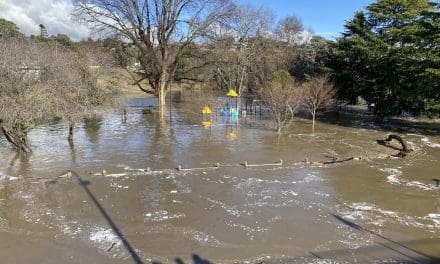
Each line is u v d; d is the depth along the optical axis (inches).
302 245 394.0
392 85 1232.8
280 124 1042.7
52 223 442.0
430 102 1066.7
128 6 1332.4
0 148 802.8
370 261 363.9
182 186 570.3
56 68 735.1
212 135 987.9
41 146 830.5
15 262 361.4
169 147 837.8
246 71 1766.7
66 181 589.3
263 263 359.3
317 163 704.4
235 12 1419.8
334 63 1503.4
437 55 987.3
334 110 1520.7
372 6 1396.4
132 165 686.5
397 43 1293.1
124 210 478.9
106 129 1065.5
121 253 376.2
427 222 455.2
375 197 536.4
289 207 492.7
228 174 633.6
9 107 646.5
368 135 1024.9
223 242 398.9
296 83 1469.0
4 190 549.6
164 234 415.2
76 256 371.2
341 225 442.0
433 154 813.2
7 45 745.6
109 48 1386.6
